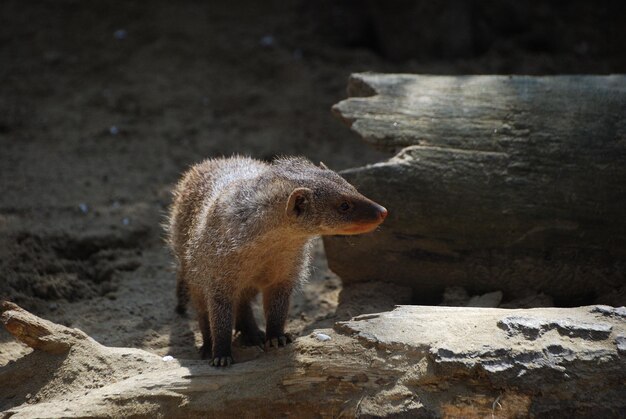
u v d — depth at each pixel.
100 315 10.81
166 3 21.77
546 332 7.43
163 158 15.88
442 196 9.70
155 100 18.23
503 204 9.61
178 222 10.06
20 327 8.09
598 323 7.48
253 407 7.62
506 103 10.18
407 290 10.27
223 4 22.02
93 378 8.00
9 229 11.98
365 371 7.55
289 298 9.05
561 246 9.59
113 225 12.76
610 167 9.46
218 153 16.16
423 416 7.24
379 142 10.20
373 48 20.89
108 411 7.44
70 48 20.09
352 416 7.41
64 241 12.10
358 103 10.62
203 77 19.20
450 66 19.05
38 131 16.77
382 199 9.77
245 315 9.87
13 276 11.19
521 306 9.77
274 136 16.98
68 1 21.69
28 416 7.32
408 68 19.08
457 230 9.76
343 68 19.50
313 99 18.36
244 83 19.11
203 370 7.94
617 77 10.55
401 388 7.38
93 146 16.25
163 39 20.34
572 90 10.23
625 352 7.21
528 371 7.16
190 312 10.91
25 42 20.25
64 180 14.51
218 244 8.53
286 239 8.42
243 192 8.58
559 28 20.23
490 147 9.82
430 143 9.97
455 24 19.41
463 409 7.29
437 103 10.40
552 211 9.52
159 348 9.91
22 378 8.14
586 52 19.64
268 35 20.73
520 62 19.11
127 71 19.33
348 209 8.13
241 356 9.21
